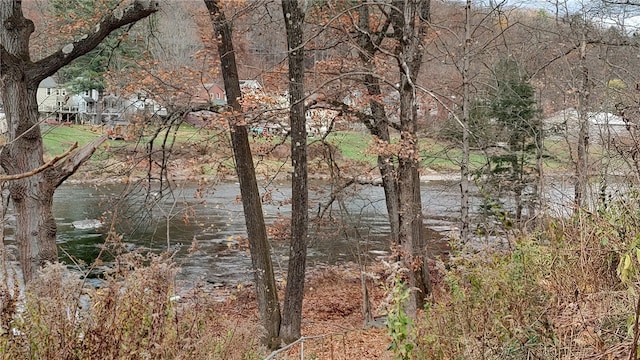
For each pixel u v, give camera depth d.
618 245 5.25
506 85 14.90
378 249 19.41
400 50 12.27
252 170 12.12
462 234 11.06
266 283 11.93
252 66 12.09
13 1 7.88
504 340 5.13
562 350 4.68
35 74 7.97
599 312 4.73
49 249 7.98
